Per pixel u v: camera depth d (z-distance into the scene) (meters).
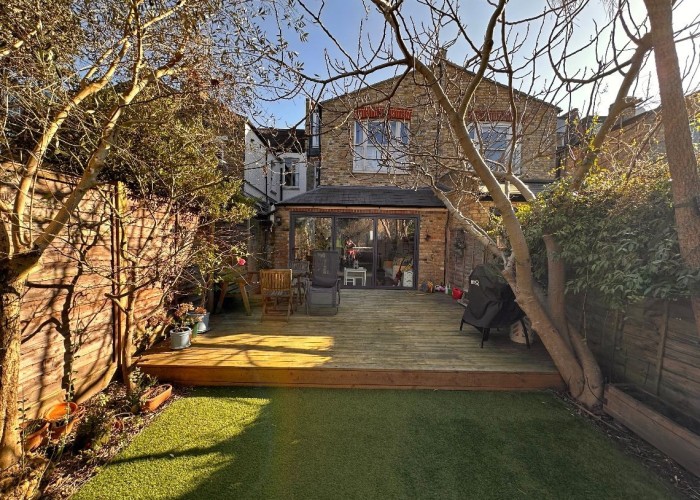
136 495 2.21
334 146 10.29
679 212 2.31
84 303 3.27
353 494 2.27
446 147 8.66
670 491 2.31
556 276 3.69
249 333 5.18
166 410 3.27
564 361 3.62
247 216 5.90
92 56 2.79
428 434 2.96
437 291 9.25
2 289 2.07
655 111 3.68
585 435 2.96
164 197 4.42
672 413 2.91
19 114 2.30
